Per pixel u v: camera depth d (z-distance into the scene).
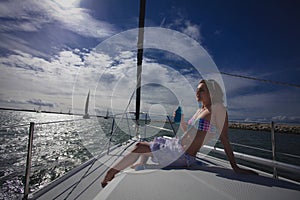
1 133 16.91
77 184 1.29
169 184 0.99
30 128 1.30
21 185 4.54
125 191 0.89
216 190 0.93
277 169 1.50
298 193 0.92
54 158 7.11
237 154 1.88
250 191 0.93
